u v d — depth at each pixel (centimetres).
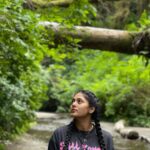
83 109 309
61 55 672
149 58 802
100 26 1839
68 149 305
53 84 1823
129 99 1355
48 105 1830
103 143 307
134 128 1169
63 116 1552
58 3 748
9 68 578
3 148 705
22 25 479
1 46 491
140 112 1323
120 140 964
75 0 652
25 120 949
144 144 913
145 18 812
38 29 519
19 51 507
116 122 1304
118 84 1436
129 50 777
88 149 305
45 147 809
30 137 927
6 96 698
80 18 660
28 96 852
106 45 761
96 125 312
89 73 1752
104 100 1448
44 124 1241
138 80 1373
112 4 1959
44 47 606
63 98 1773
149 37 762
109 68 1700
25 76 808
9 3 468
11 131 833
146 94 1357
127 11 1911
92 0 918
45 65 1842
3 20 445
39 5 681
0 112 719
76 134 311
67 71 2002
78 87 1741
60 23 643
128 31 769
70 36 680
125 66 1438
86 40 742
